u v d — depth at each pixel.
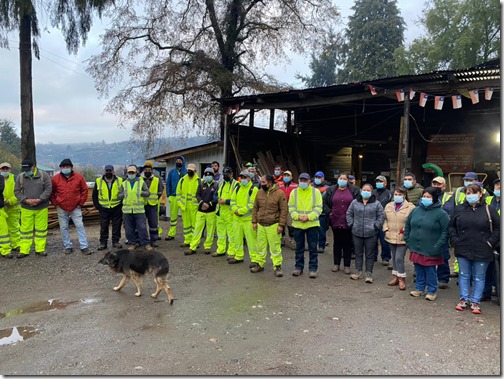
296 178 14.51
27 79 12.01
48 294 5.54
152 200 8.58
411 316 4.70
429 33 29.00
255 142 13.73
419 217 5.28
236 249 7.13
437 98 8.95
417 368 3.44
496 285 5.15
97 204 8.16
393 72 35.28
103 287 5.86
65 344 3.96
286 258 7.71
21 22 11.77
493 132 12.32
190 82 16.31
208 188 7.80
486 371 3.38
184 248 8.46
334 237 6.69
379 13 39.28
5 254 7.48
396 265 5.85
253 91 17.70
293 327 4.37
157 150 17.59
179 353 3.74
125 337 4.11
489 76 8.27
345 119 15.18
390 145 14.52
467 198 4.82
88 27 12.41
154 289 5.76
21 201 7.41
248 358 3.64
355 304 5.12
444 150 13.00
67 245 7.89
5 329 4.36
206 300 5.26
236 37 18.19
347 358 3.63
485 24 25.56
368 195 5.98
